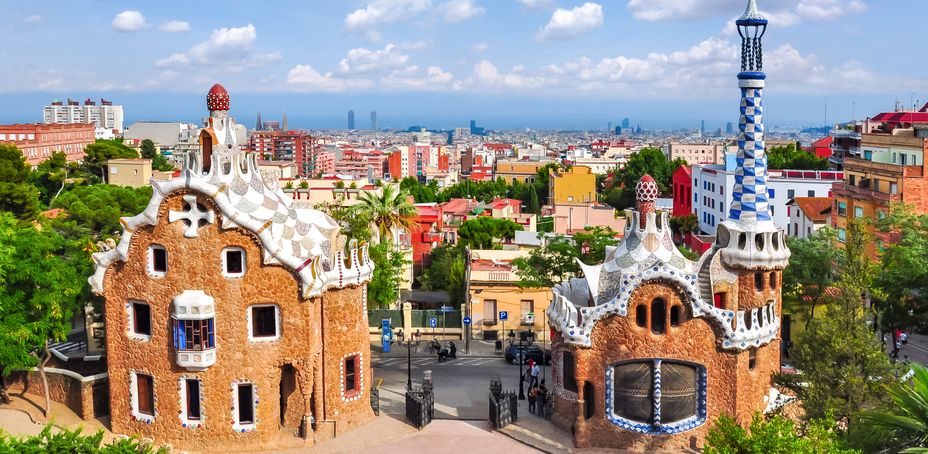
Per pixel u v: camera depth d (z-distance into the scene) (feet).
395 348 229.04
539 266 221.66
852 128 499.10
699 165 463.83
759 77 153.69
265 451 150.00
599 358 149.79
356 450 151.23
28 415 163.22
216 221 146.00
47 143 618.85
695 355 147.02
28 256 162.09
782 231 154.30
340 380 158.61
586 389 154.81
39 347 164.55
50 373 170.19
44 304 162.09
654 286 145.89
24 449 110.01
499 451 150.71
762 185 154.30
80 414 165.58
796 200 347.15
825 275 205.26
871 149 334.65
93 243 195.31
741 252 151.74
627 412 150.30
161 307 148.97
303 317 149.48
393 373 204.03
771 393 161.99
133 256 150.30
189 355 146.30
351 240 162.40
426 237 356.38
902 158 306.76
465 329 234.99
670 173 625.00
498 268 245.86
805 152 556.51
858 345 133.39
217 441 150.10
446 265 308.19
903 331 216.54
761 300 154.20
